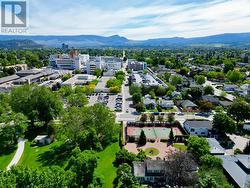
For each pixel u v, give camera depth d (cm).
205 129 9819
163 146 9050
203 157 6962
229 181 6544
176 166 6438
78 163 6284
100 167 7612
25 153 8731
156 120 11394
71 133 8719
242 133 10188
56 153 8612
